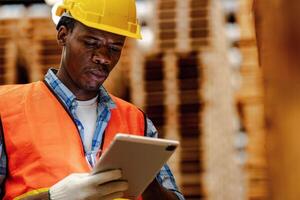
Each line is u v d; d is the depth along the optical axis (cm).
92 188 144
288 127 44
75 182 148
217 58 402
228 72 397
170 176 199
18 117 176
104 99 191
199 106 400
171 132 402
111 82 406
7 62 413
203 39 409
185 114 401
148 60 411
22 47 415
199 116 398
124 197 163
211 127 394
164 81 409
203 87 401
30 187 166
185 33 412
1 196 173
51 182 166
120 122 190
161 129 405
